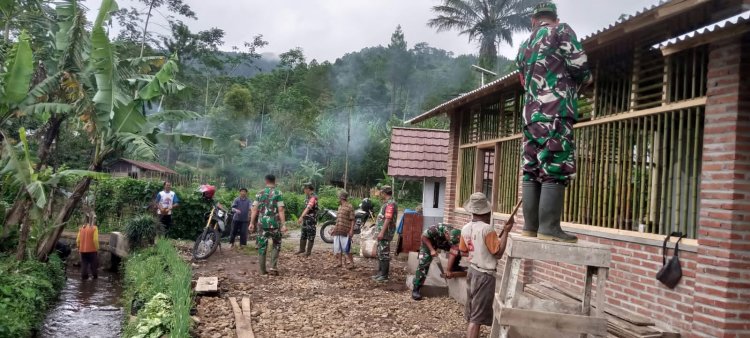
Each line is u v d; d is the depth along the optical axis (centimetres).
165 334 615
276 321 679
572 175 398
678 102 528
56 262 1138
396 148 1467
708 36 429
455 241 673
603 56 651
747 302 457
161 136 1175
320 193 3297
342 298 817
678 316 511
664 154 542
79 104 1041
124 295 1002
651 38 575
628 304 577
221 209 1238
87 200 1457
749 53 461
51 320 863
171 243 1270
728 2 483
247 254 1255
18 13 1482
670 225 536
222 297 805
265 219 986
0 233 1051
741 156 460
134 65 1279
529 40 417
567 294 625
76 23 1065
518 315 407
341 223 1091
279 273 1003
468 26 4188
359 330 650
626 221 596
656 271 540
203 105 5512
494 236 527
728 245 458
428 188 1446
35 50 1374
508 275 441
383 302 798
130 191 1673
